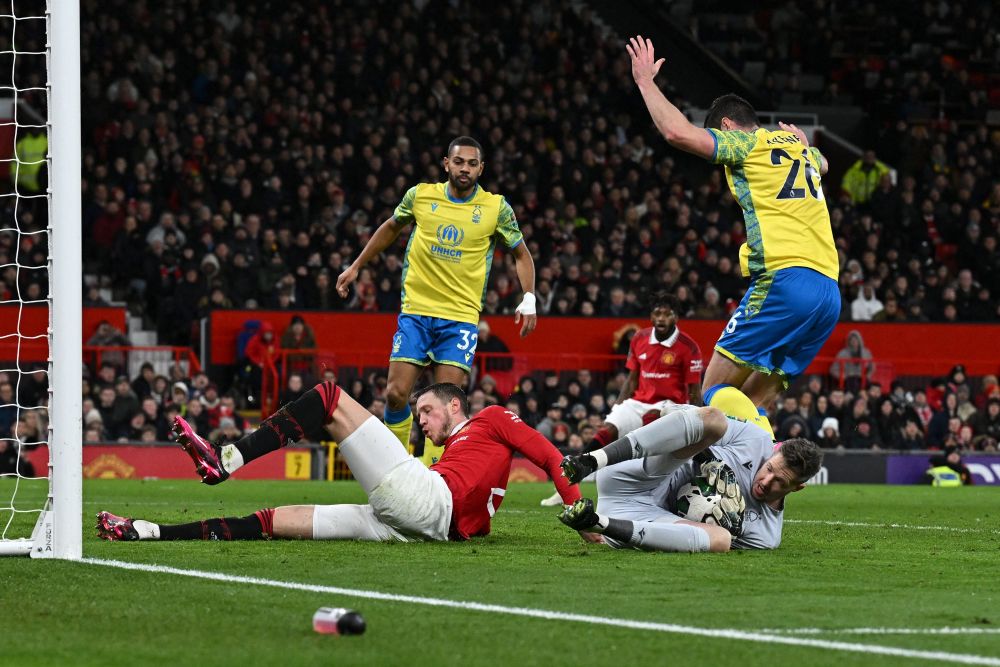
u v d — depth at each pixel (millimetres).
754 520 19062
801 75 88312
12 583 14484
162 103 67250
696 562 17109
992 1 92875
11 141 65375
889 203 74562
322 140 69062
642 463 18516
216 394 53188
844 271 69000
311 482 45844
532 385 55625
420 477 18922
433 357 27453
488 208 27203
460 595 13930
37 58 69562
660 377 34125
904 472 55812
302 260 62562
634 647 11125
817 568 16969
